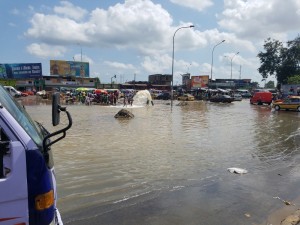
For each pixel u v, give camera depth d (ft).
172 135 49.83
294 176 27.66
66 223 17.03
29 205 8.63
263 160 33.81
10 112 8.96
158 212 18.84
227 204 20.43
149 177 26.12
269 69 271.49
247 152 37.88
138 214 18.47
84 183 24.13
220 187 23.94
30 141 8.77
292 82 236.43
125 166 29.40
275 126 66.49
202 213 18.86
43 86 275.18
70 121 9.93
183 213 18.78
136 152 35.73
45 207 8.88
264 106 148.36
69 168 28.22
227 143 43.86
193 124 66.74
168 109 116.88
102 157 32.71
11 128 8.60
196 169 29.07
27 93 217.77
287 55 265.95
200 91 249.55
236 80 370.12
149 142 42.63
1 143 8.45
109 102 144.87
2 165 8.47
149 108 122.11
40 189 8.73
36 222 8.73
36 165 8.70
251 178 26.66
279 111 115.96
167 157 33.63
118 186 23.61
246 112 107.34
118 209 19.17
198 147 40.06
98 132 51.01
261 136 51.55
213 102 184.96
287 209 19.95
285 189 23.94
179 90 283.79
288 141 46.93
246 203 20.74
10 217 8.46
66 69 299.99
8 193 8.39
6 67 256.73
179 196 21.72
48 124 58.70
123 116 77.46
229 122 72.74
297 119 83.46
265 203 20.86
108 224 17.01
